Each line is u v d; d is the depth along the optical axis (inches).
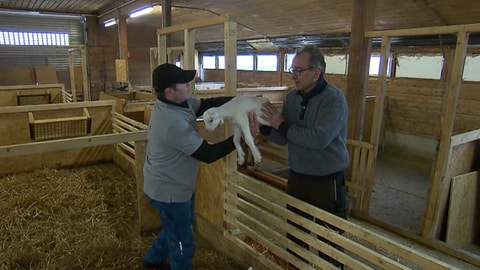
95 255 89.8
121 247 94.5
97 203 121.0
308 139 59.0
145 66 415.8
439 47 217.0
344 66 283.7
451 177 126.0
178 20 323.3
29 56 366.6
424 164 227.6
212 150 66.7
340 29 241.8
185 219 75.7
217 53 415.5
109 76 398.3
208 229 104.4
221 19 83.2
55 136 155.7
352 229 60.1
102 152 171.5
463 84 209.9
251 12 263.9
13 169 150.8
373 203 165.9
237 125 65.4
